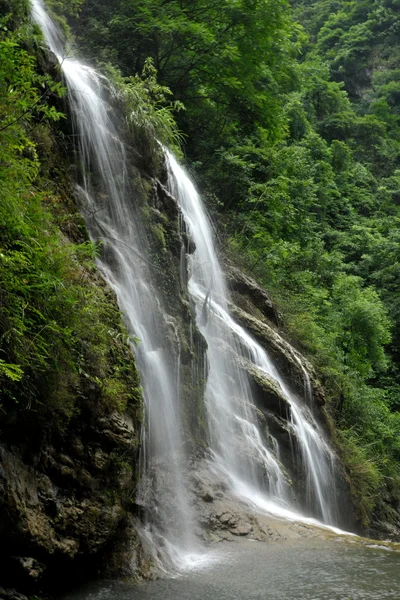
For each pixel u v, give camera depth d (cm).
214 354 983
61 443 535
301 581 558
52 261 532
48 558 502
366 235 3142
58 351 526
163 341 778
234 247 1509
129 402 620
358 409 1583
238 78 1700
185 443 780
